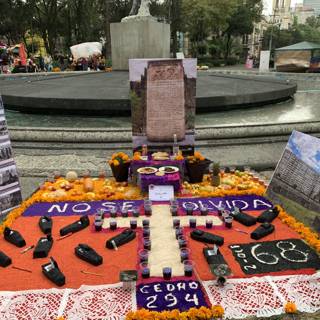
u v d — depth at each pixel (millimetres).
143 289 2717
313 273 2928
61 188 4777
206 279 2834
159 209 4148
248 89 10281
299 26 67500
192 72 4918
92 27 34969
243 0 42531
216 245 3332
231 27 43688
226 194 4535
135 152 5098
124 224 3805
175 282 2801
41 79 13617
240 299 2607
